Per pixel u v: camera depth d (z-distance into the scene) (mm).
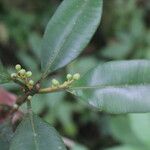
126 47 809
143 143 521
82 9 311
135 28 834
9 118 304
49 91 283
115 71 283
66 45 305
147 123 521
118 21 935
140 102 275
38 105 494
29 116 275
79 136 773
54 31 308
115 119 563
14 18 918
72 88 283
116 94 279
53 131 268
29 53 897
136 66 281
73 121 771
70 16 310
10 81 282
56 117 694
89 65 654
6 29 905
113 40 944
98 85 283
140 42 818
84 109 748
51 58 302
